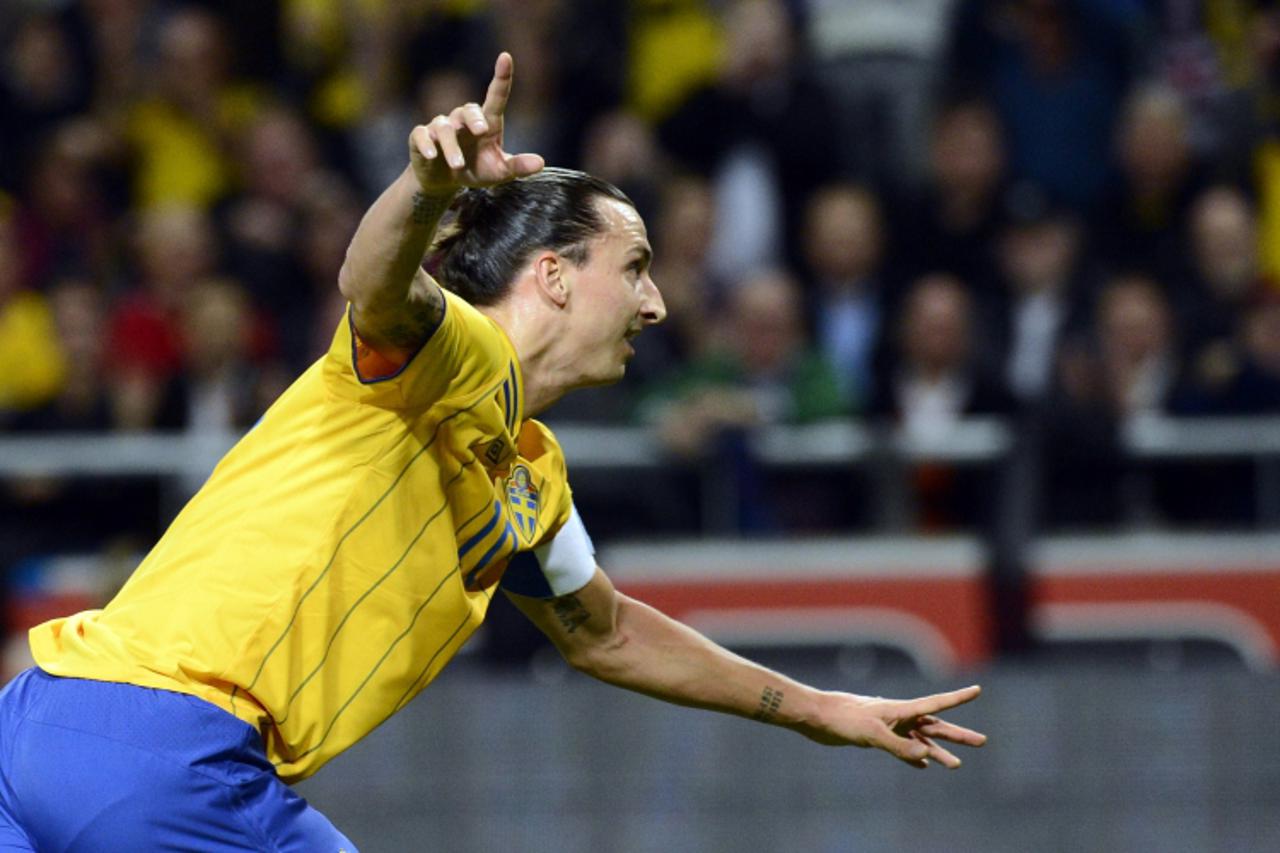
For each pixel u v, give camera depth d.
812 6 30.33
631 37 30.28
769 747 23.19
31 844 10.53
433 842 23.06
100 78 31.23
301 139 29.06
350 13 31.12
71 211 29.91
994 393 23.98
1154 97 28.48
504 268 11.49
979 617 23.41
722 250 27.91
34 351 26.94
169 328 26.67
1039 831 22.88
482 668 23.98
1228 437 23.81
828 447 23.77
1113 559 23.69
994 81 28.69
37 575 23.62
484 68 29.41
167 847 10.41
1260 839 22.64
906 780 23.11
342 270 10.09
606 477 23.47
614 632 12.81
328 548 10.70
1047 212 27.17
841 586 23.44
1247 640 23.53
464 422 10.86
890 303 25.62
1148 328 25.16
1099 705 22.95
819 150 28.31
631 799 23.09
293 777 10.95
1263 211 28.94
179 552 10.80
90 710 10.50
